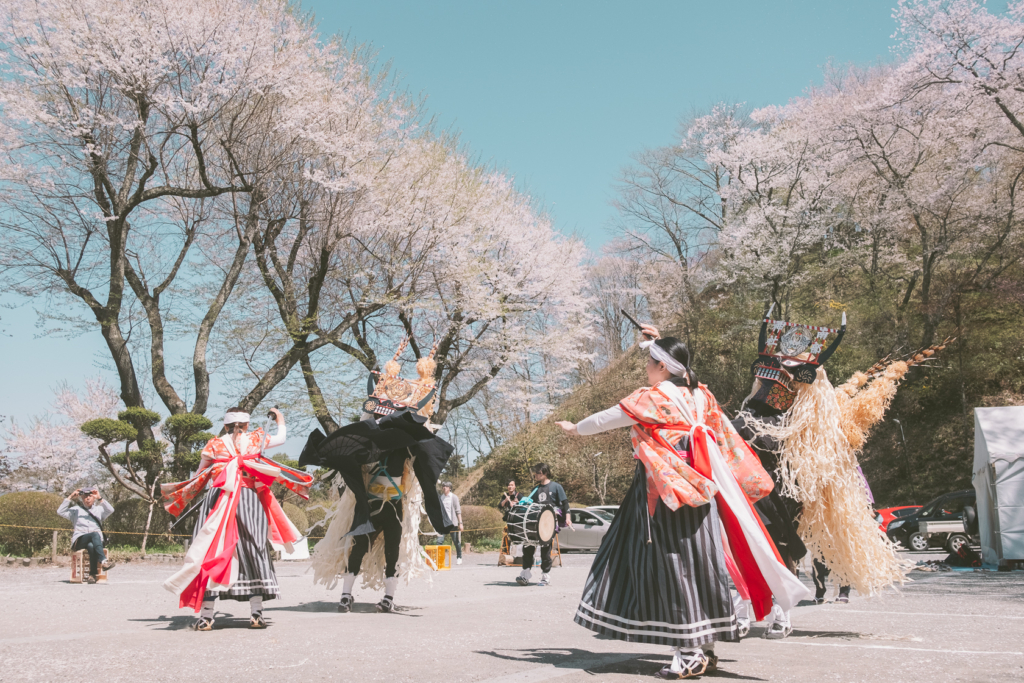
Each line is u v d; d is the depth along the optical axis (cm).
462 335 2289
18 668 330
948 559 1350
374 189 1847
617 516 361
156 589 916
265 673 320
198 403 1897
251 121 1742
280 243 1970
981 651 380
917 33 2488
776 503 436
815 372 507
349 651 386
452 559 2000
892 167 3036
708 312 3912
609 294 4184
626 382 3700
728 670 332
